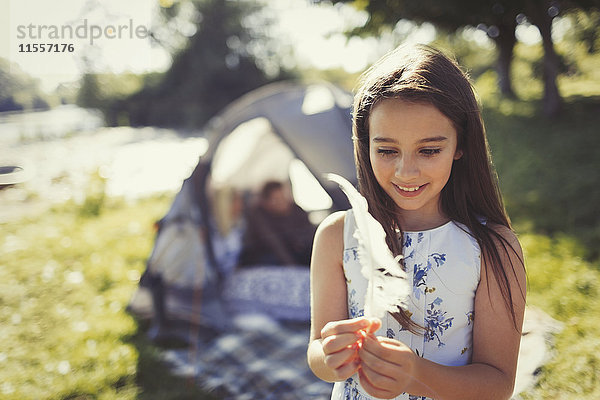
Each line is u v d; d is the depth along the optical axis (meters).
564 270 4.12
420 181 1.16
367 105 1.22
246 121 4.62
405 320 1.25
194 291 3.85
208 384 3.14
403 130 1.14
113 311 4.04
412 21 14.85
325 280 1.34
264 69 23.50
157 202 8.04
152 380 3.19
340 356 1.06
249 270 4.23
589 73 19.27
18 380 3.14
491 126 12.38
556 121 12.21
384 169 1.18
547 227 5.28
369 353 1.04
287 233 4.39
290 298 3.94
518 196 6.50
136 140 16.08
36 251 5.56
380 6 13.73
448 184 1.31
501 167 8.45
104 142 15.49
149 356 3.42
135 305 4.00
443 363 1.25
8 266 5.11
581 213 5.53
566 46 17.86
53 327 3.83
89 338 3.65
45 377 3.16
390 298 1.05
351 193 1.11
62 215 7.15
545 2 12.73
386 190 1.22
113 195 8.49
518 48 22.58
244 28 22.83
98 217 7.18
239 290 4.02
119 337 3.68
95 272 4.91
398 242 1.29
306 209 4.46
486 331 1.24
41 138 14.41
